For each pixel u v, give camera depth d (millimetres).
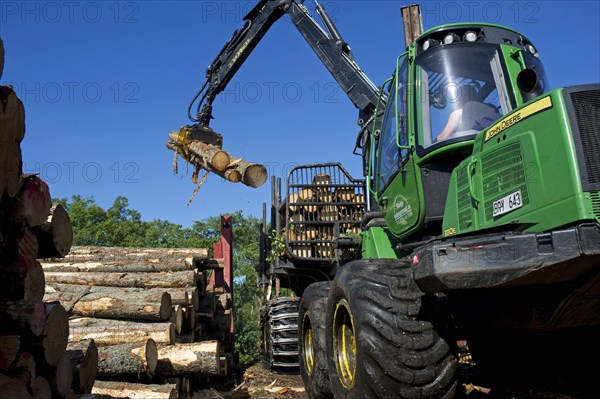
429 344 3848
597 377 4113
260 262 11117
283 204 8570
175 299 6395
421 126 4707
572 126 3221
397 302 3996
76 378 3721
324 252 8203
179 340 6230
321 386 5453
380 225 5961
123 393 4707
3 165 3008
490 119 4480
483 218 3822
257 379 8484
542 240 3189
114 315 5590
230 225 10562
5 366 2955
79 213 31203
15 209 3203
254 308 25141
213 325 9133
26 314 3113
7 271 3199
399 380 3791
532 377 4770
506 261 3266
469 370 5289
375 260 4605
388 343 3855
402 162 5031
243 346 15227
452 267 3398
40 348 3236
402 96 5094
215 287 9664
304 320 6168
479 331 3957
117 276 6570
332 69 8148
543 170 3334
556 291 3422
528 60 4695
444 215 4352
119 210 33281
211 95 8977
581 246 3027
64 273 6629
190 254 7891
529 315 3631
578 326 3686
